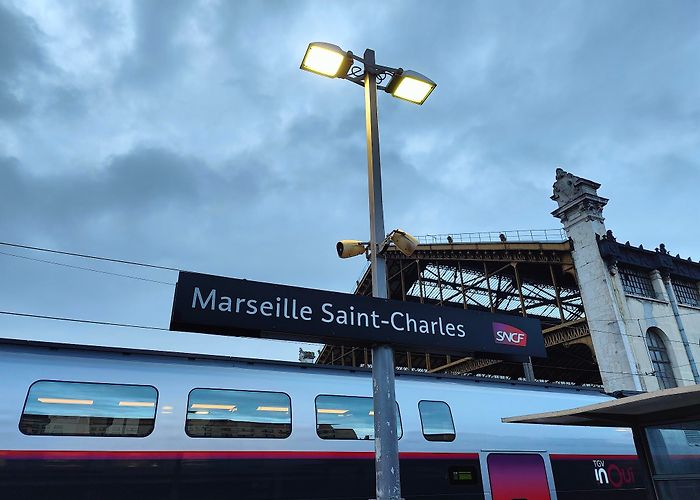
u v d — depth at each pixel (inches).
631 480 493.7
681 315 1237.1
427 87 327.6
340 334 217.2
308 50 306.8
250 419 349.4
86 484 287.4
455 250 1524.4
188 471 315.6
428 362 1654.8
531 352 261.4
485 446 430.6
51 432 292.4
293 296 214.7
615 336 1099.9
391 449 215.6
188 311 190.5
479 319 255.6
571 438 482.9
